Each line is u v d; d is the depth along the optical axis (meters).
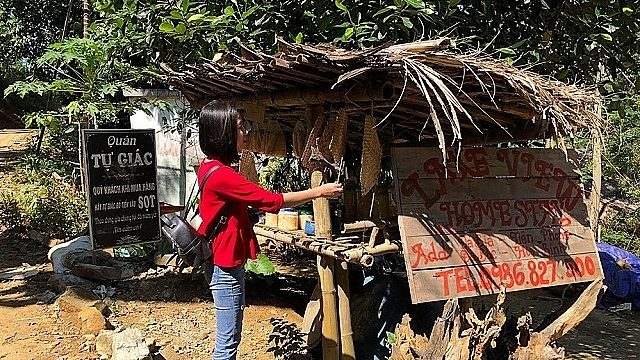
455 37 3.98
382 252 3.52
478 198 3.48
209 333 4.65
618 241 8.72
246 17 4.33
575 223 3.72
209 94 4.31
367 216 3.88
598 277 3.68
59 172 9.57
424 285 3.16
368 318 4.28
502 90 2.92
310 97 3.35
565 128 2.87
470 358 3.24
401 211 3.26
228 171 2.91
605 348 5.52
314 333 4.20
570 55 4.64
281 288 5.93
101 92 5.71
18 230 7.50
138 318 4.91
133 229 4.66
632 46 4.60
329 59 2.72
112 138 4.54
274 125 4.31
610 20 4.39
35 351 4.05
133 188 4.66
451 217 3.36
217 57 3.60
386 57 2.56
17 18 13.44
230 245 2.97
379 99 2.93
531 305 6.31
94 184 4.45
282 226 4.14
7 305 4.97
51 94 8.28
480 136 3.92
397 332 3.37
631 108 7.66
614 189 10.35
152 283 5.77
